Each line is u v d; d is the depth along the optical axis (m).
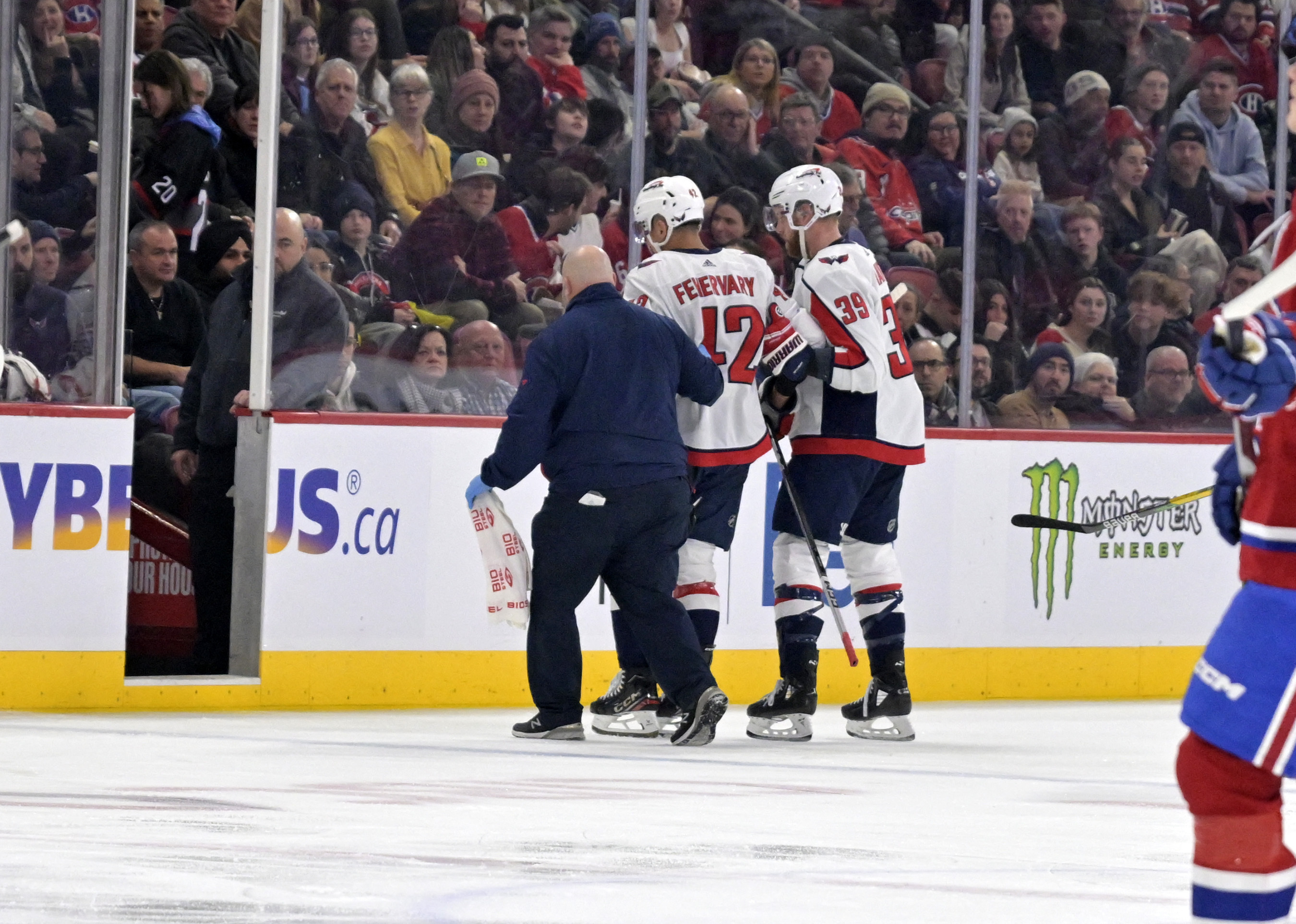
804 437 23.58
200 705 25.09
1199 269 31.38
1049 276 30.56
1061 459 30.03
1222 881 8.03
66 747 19.28
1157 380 31.16
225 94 29.34
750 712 23.33
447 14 26.88
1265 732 7.77
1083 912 10.09
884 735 23.72
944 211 30.03
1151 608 30.70
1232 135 31.52
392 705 26.08
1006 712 27.94
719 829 13.43
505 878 10.68
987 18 30.03
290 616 25.55
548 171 27.66
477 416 26.73
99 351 25.12
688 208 23.80
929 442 29.20
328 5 25.98
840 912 9.82
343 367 26.25
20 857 10.78
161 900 9.46
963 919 9.71
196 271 29.03
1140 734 25.03
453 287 26.97
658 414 21.55
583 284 21.73
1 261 24.67
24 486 24.14
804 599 23.36
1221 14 31.39
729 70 28.95
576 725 22.06
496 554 23.38
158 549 27.75
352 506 25.83
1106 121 30.77
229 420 27.16
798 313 23.50
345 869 10.83
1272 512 7.97
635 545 21.64
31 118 24.89
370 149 26.34
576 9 27.78
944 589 29.34
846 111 29.56
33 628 24.23
